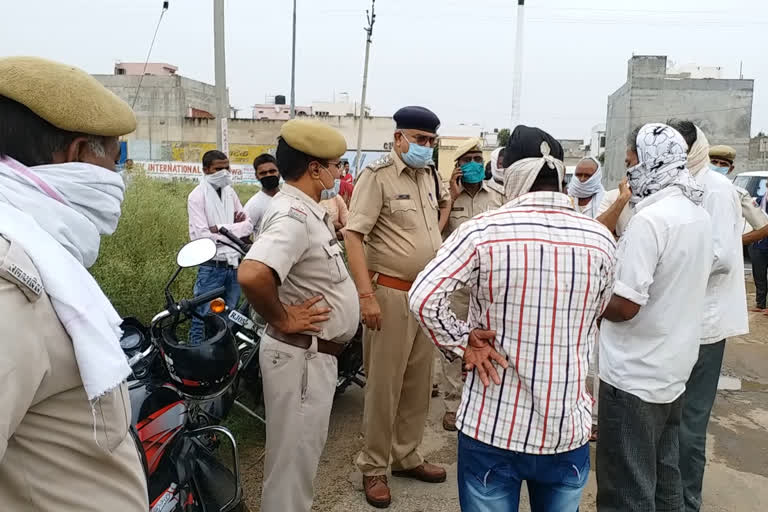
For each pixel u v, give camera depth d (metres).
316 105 48.25
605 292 1.91
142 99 35.88
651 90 32.12
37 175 1.11
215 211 4.84
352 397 4.52
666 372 2.26
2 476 1.00
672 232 2.18
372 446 3.08
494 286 1.76
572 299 1.76
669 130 2.32
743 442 3.89
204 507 2.28
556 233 1.77
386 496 3.08
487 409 1.82
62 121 1.12
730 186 2.79
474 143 4.34
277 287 2.24
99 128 1.17
